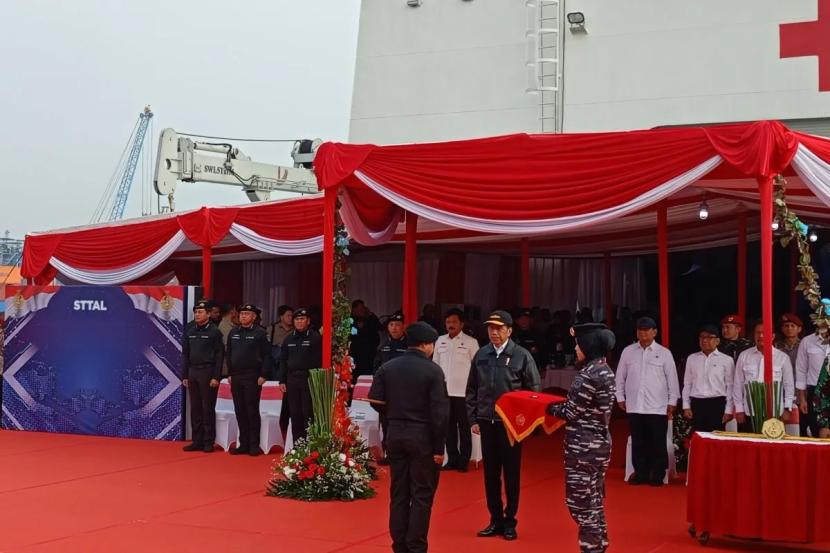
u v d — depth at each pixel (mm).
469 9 16062
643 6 14914
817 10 13969
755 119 14203
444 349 11664
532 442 14406
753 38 14297
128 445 13930
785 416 9703
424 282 20297
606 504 9633
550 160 9656
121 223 16000
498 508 8211
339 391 10773
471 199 9984
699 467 7996
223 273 21812
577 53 15258
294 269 21344
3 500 9859
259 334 12914
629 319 20047
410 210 10281
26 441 14367
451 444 11625
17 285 15844
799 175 9023
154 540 8094
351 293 21141
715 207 13672
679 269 21391
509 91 15672
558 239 18406
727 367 10453
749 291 19750
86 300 15203
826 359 8883
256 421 12898
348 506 9547
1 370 16375
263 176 25359
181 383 14406
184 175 23531
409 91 16375
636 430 10797
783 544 8023
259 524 8695
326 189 10672
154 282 20406
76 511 9305
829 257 17766
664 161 9109
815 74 13945
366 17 16781
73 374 15242
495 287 21891
